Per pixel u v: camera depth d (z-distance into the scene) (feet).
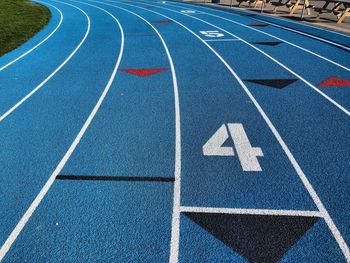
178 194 12.81
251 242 10.53
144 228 11.25
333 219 11.35
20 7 71.36
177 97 22.34
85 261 10.09
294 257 9.96
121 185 13.43
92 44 38.45
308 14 52.54
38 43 39.78
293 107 20.12
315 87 23.24
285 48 33.96
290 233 10.82
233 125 18.12
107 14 61.46
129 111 20.36
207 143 16.34
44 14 62.18
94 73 28.02
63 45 38.37
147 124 18.57
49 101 22.24
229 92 22.88
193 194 12.78
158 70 28.40
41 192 13.17
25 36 43.45
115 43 38.60
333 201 12.18
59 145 16.61
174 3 76.89
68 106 21.35
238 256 10.06
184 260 10.02
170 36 41.47
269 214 11.66
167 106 20.92
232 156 15.17
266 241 10.55
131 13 62.03
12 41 40.57
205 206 12.14
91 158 15.38
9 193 13.16
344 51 32.04
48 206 12.40
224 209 11.96
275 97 21.75
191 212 11.89
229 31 43.42
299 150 15.48
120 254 10.29
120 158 15.30
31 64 31.12
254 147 15.88
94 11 65.98
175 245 10.55
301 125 17.84
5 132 18.08
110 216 11.82
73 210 12.15
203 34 42.04
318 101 20.88
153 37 41.22
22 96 23.21
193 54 33.06
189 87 24.14
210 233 10.94
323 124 17.87
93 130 18.07
